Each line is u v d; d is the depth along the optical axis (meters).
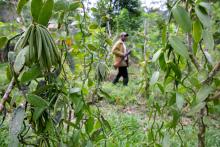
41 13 0.95
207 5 1.09
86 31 1.69
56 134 1.13
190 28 1.07
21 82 0.99
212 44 1.13
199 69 1.30
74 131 1.25
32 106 1.09
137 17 10.22
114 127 3.89
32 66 0.99
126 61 7.77
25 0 1.09
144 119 4.97
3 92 1.15
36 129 1.15
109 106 5.81
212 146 3.67
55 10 1.22
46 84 1.11
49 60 0.98
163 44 1.19
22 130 1.14
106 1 2.12
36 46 0.95
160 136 1.42
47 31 0.97
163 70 1.25
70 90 1.18
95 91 1.45
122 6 9.86
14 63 0.94
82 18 1.74
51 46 0.98
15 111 0.99
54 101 1.14
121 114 5.21
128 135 3.25
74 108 1.24
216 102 1.29
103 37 1.83
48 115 1.09
